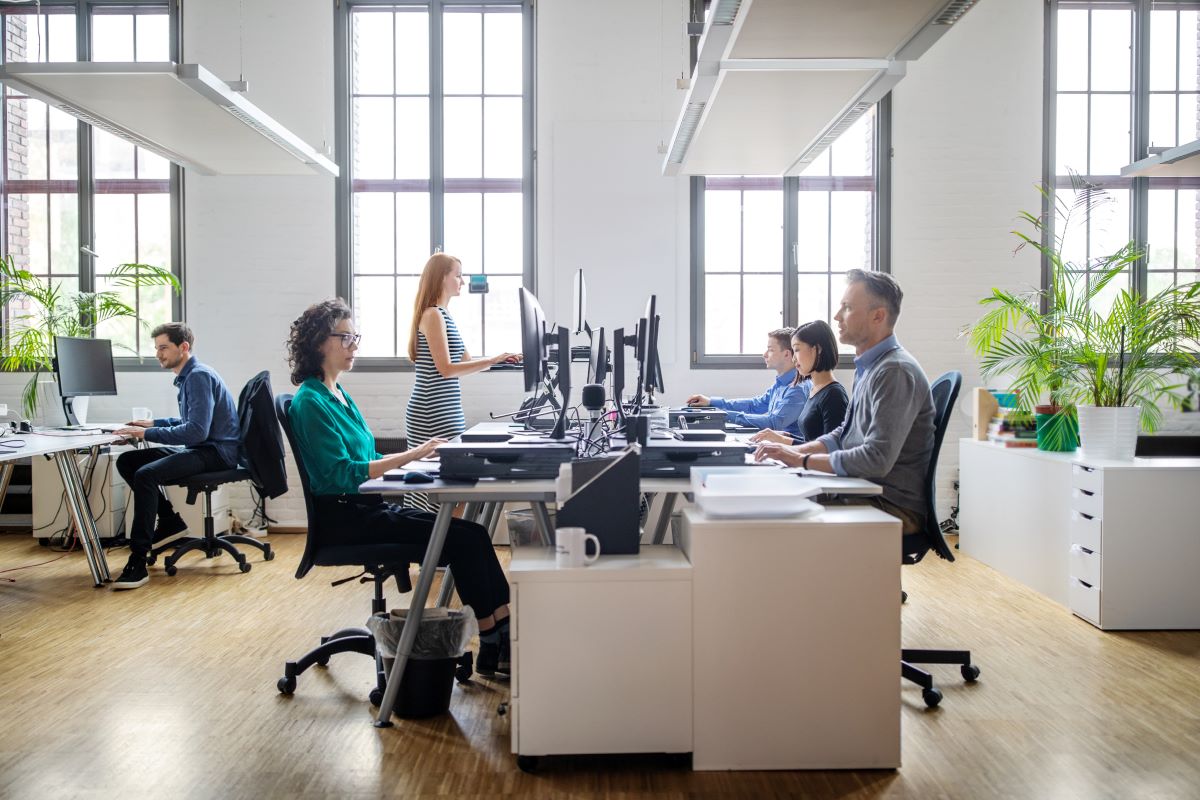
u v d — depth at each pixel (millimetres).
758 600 2164
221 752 2348
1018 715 2576
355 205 5812
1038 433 4145
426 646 2561
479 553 2732
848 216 5777
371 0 5727
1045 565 3910
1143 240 5707
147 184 5848
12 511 5738
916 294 5652
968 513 4770
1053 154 5648
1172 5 5691
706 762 2188
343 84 5691
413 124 5816
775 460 2855
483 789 2123
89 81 3568
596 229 5656
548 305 5656
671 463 2533
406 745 2389
